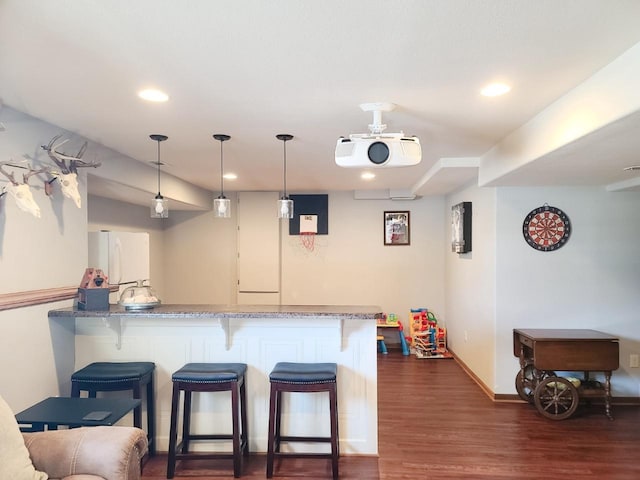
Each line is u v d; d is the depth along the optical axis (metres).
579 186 4.20
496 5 1.53
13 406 2.65
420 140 3.48
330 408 2.85
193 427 3.23
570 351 3.80
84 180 3.40
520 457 3.12
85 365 3.27
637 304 4.18
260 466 3.00
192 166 4.64
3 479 1.75
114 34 1.74
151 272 6.49
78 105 2.61
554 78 2.21
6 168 2.63
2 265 2.58
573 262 4.23
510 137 3.30
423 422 3.77
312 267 6.86
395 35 1.75
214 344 3.24
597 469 2.94
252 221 6.79
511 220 4.27
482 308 4.71
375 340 3.18
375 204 6.79
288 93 2.42
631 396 4.18
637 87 1.85
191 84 2.28
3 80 2.22
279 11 1.57
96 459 1.94
